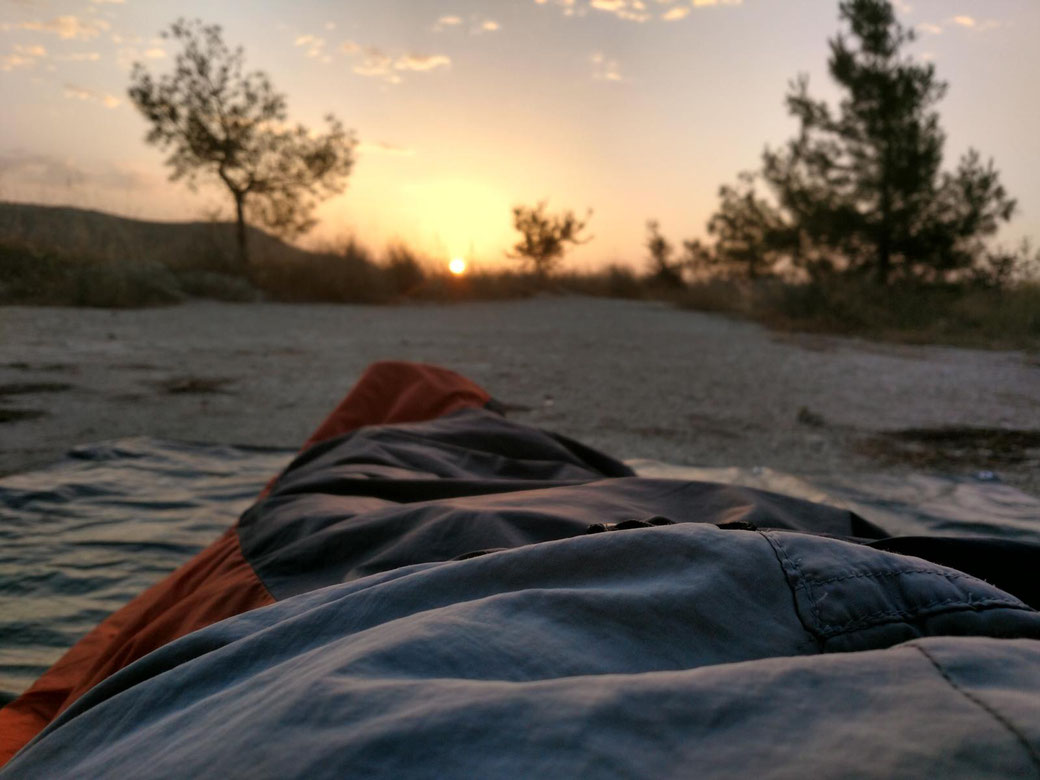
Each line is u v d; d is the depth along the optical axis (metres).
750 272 22.80
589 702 0.52
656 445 4.41
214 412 5.00
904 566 0.80
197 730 0.61
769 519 1.60
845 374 7.62
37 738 0.81
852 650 0.72
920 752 0.44
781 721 0.50
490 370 7.28
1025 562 1.27
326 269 16.83
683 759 0.48
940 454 4.32
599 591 0.73
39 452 3.90
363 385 2.99
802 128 14.94
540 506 1.57
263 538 1.71
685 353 9.24
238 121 17.06
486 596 0.80
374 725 0.52
